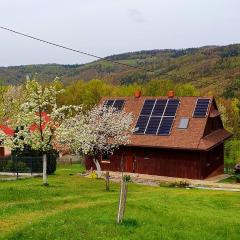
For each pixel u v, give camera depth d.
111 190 35.88
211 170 55.00
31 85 38.50
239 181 50.34
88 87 112.69
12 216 20.72
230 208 28.06
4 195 27.73
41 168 49.25
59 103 114.69
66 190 32.44
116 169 57.75
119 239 16.08
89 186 37.84
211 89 169.38
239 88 163.62
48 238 16.02
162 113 57.50
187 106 56.84
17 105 67.31
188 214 22.55
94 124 49.75
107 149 51.09
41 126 37.31
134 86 113.00
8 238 16.23
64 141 42.34
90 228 17.08
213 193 34.75
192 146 51.38
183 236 18.02
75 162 78.31
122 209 18.22
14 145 38.09
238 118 91.69
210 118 55.78
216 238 18.66
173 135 54.00
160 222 19.59
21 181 39.78
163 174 54.41
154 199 27.91
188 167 52.72
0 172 48.19
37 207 23.44
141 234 17.08
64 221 18.11
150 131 55.97
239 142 72.75
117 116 53.00
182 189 41.19
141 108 59.69
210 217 22.61
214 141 53.41
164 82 108.69
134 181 50.28
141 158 56.00
